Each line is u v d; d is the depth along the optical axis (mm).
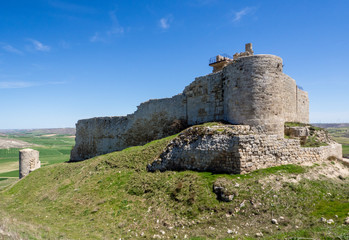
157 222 11828
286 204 11469
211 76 23953
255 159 14484
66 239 10914
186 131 17922
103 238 11141
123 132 34594
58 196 19453
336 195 12477
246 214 11102
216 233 10055
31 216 16281
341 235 7996
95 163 24703
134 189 15820
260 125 17656
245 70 18422
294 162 16062
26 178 30406
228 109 19922
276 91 18172
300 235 8617
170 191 13930
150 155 20719
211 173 14828
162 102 29922
